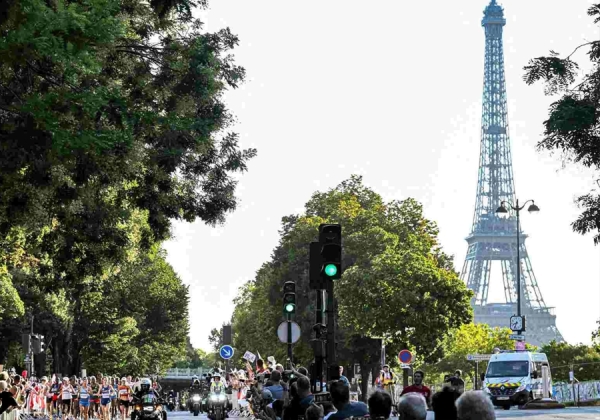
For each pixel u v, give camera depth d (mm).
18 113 28859
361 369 114312
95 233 47688
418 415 12375
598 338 155875
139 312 126750
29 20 24750
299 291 118750
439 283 101625
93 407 61750
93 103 28016
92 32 25688
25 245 53688
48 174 35594
